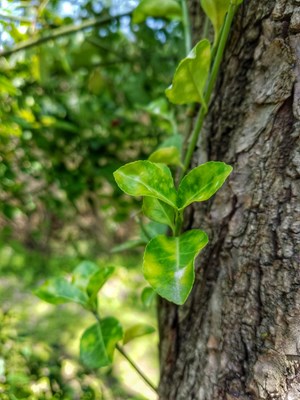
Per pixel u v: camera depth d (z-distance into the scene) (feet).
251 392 0.57
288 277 0.55
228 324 0.63
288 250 0.55
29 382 0.85
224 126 0.67
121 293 2.17
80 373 0.90
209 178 0.52
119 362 1.57
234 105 0.65
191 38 0.85
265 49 0.58
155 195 0.51
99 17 1.37
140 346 1.87
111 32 1.39
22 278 1.95
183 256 0.50
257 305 0.58
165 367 0.76
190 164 0.74
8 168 1.21
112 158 1.54
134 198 1.45
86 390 0.87
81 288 0.78
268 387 0.55
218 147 0.68
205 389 0.64
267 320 0.57
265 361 0.56
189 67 0.55
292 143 0.55
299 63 0.54
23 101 1.12
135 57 1.57
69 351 1.39
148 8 0.85
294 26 0.54
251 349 0.59
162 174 0.52
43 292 0.75
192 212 0.71
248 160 0.62
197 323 0.69
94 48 1.49
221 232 0.65
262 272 0.58
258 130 0.60
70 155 1.47
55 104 1.43
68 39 1.39
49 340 1.38
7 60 1.07
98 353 0.69
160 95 1.51
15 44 1.05
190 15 0.87
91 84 1.56
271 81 0.58
